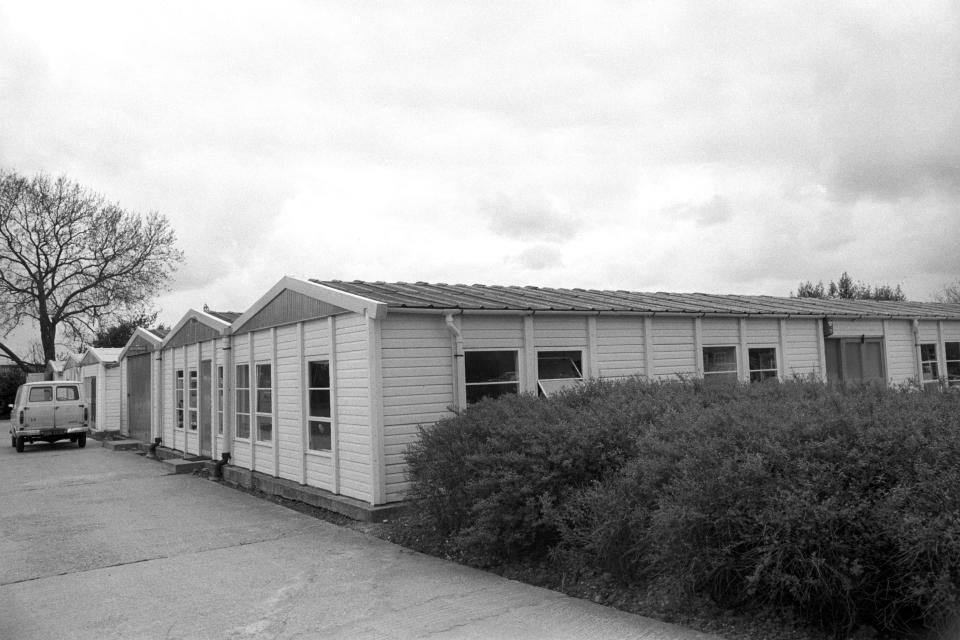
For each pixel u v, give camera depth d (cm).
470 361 1064
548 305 1161
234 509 1100
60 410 2333
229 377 1488
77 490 1381
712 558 499
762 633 485
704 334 1362
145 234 4859
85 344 4856
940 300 4591
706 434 544
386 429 965
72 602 650
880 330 1659
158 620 591
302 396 1162
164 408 2002
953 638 434
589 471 659
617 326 1241
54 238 4653
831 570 449
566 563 654
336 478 1053
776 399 684
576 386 856
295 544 842
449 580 668
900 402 554
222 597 646
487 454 709
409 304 986
